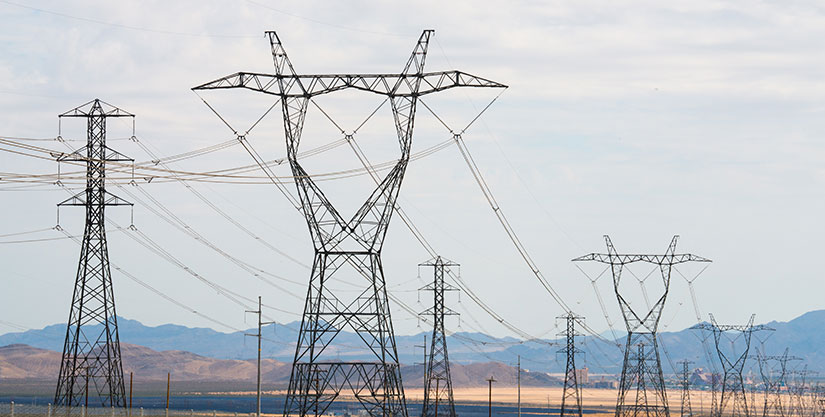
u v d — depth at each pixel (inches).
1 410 6781.5
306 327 5994.1
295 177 5895.7
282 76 5812.0
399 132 5944.9
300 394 5964.6
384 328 6023.6
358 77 5841.5
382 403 6136.8
